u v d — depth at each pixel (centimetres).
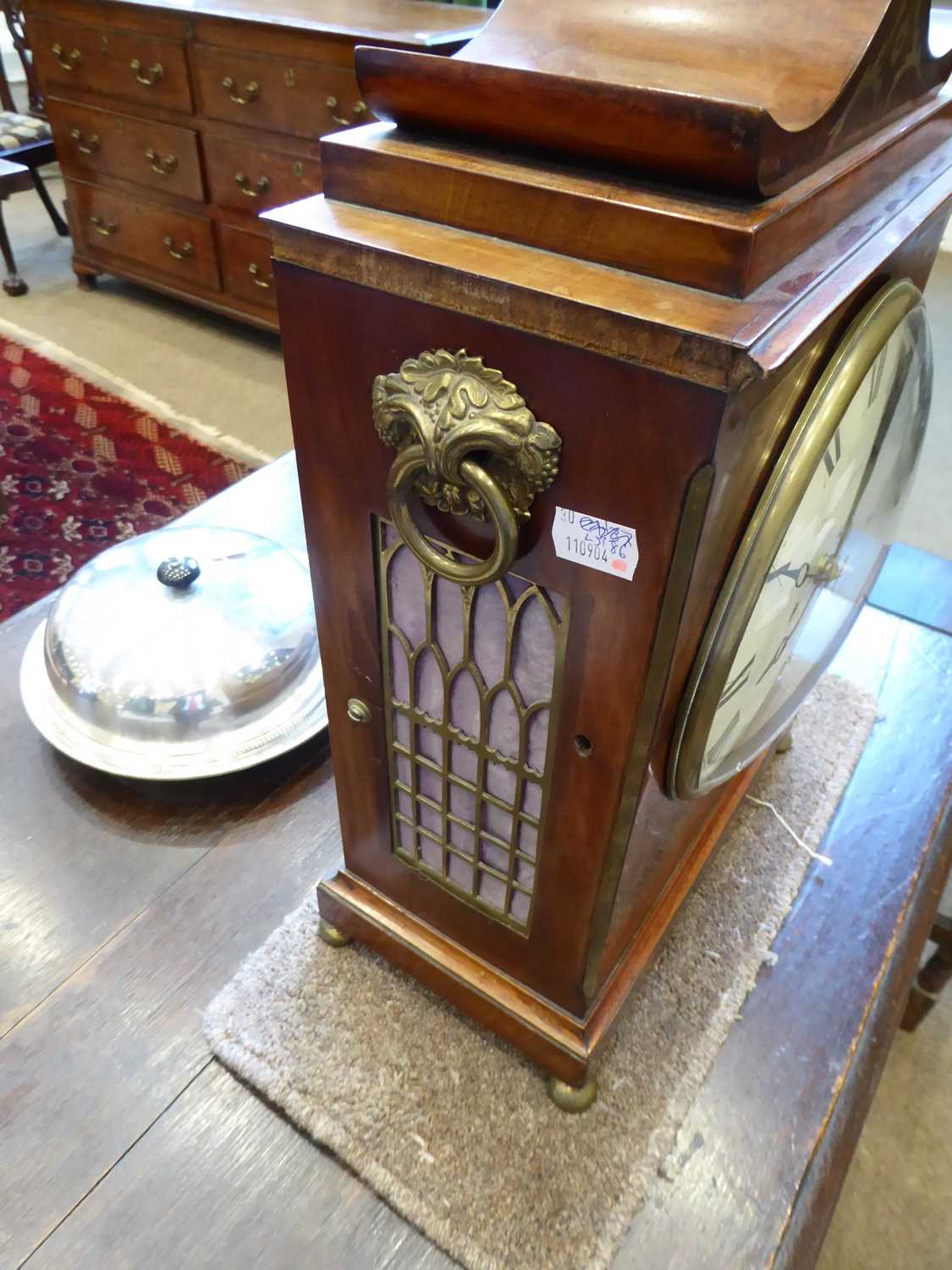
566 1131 72
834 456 54
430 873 75
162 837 92
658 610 46
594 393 41
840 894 91
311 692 100
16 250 294
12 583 170
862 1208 105
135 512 188
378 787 73
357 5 196
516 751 61
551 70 46
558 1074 73
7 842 91
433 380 45
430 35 168
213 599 100
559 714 55
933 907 93
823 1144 73
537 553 49
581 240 42
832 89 43
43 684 101
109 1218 67
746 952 84
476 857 70
